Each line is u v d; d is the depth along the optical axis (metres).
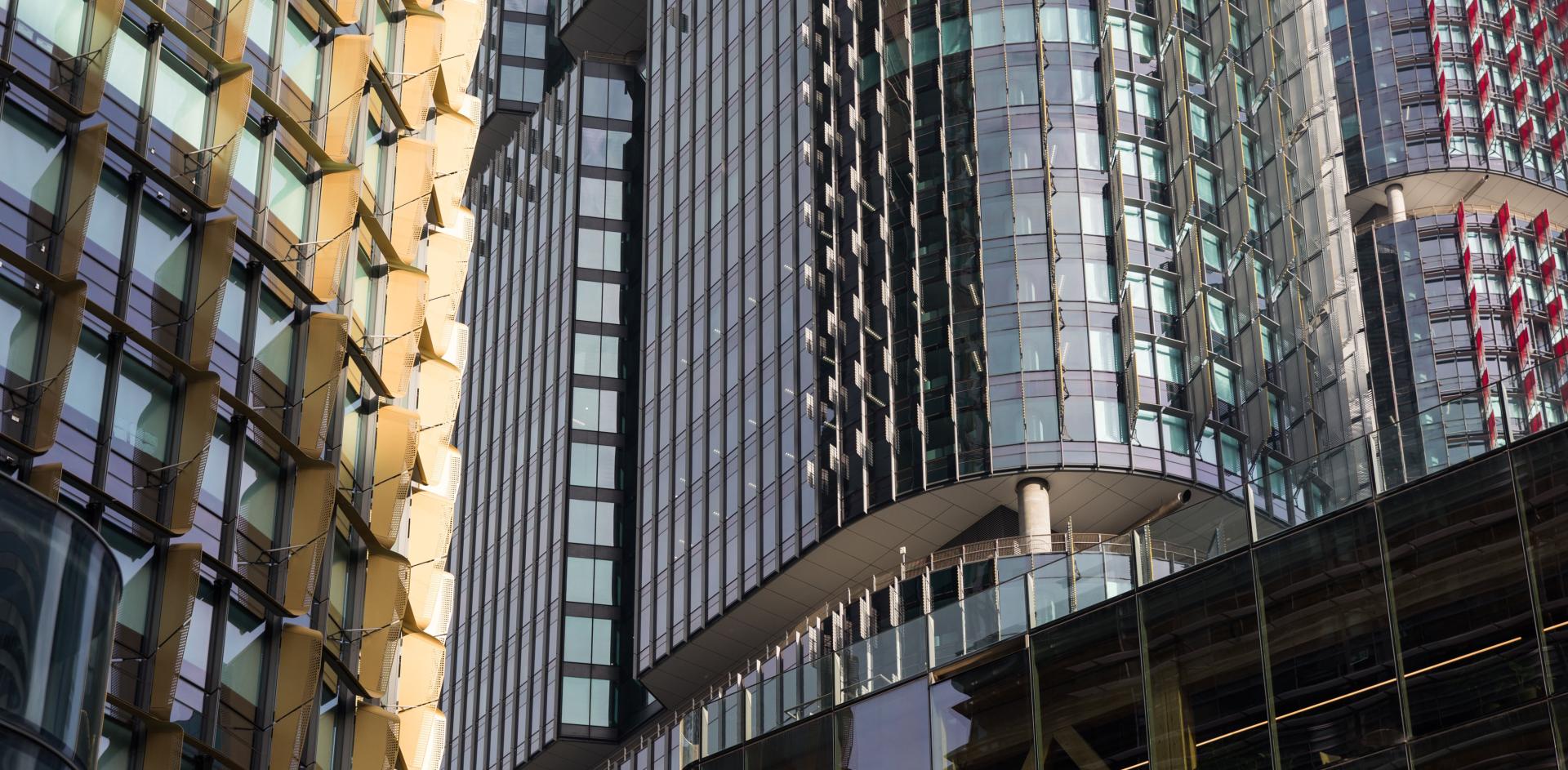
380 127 53.47
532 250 161.50
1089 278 99.62
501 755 138.50
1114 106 103.88
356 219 50.19
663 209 135.00
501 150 173.62
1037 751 36.12
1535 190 141.50
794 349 111.69
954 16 108.69
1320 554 33.16
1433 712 30.48
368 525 48.22
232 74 44.50
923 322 102.00
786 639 111.62
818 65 118.06
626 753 125.00
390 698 50.41
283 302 46.06
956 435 97.50
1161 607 35.28
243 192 45.19
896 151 108.12
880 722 39.28
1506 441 31.23
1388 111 144.12
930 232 104.00
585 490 142.00
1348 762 31.39
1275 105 106.81
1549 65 146.25
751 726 42.41
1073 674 36.19
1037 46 105.88
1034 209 101.56
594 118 158.50
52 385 37.31
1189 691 34.19
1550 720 28.91
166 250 41.84
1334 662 32.19
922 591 97.44
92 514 38.25
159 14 42.62
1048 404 96.25
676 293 129.25
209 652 40.88
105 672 28.72
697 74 136.00
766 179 120.94
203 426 40.91
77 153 39.44
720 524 114.75
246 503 43.19
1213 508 35.44
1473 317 136.00
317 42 49.53
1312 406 98.69
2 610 26.66
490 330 165.38
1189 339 98.62
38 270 37.50
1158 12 107.81
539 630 139.62
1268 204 104.38
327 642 45.72
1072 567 37.31
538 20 177.62
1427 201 143.88
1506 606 30.16
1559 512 29.94
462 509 158.75
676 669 118.69
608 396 146.38
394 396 50.75
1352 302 106.50
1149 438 95.38
